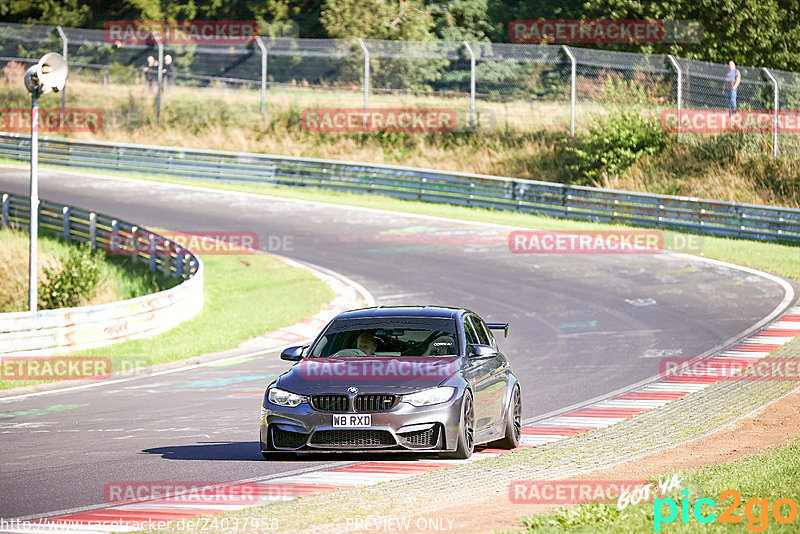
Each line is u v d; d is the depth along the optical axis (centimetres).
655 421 4866
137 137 19650
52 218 13162
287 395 3759
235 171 16800
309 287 10162
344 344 4088
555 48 17775
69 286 10575
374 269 10925
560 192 14088
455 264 11081
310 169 16325
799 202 14550
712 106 16962
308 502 3122
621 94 17238
